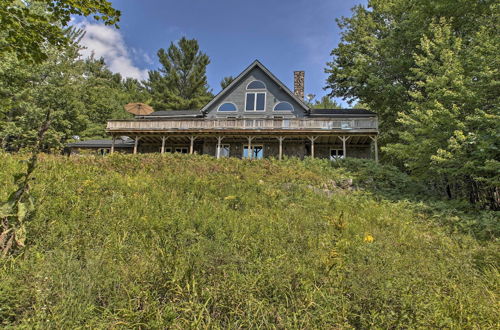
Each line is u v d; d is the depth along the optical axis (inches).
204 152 884.0
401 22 750.5
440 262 180.4
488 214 303.7
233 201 282.4
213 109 914.7
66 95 943.7
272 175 455.2
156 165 442.9
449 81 429.1
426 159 440.1
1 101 692.7
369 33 894.4
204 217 212.7
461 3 602.9
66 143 922.7
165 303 108.0
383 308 109.4
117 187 273.0
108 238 160.6
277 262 140.6
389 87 749.9
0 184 213.0
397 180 496.7
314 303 110.3
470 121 380.8
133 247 154.1
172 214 213.2
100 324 96.3
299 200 328.2
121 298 109.0
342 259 151.3
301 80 1018.1
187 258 136.8
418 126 458.3
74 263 125.0
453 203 371.9
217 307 107.9
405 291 118.3
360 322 107.3
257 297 113.9
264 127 767.7
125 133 840.9
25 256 124.2
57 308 95.7
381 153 958.4
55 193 220.8
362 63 818.8
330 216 266.8
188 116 928.9
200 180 346.3
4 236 124.8
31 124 817.5
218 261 135.6
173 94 1411.2
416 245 215.0
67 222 174.7
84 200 218.1
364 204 346.3
